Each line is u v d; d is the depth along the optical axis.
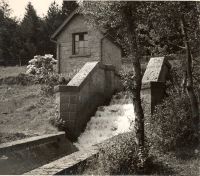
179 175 8.27
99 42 24.34
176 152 9.96
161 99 13.05
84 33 25.08
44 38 48.56
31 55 46.75
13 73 26.98
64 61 25.34
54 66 26.81
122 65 24.53
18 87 22.45
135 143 9.01
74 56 24.97
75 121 14.16
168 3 9.73
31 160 10.34
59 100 14.13
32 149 10.83
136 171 8.52
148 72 14.07
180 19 10.67
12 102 18.86
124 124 14.20
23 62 45.84
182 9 10.36
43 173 7.86
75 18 25.11
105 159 8.78
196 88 11.93
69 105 14.19
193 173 8.31
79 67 24.73
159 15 9.94
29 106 17.25
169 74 15.05
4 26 50.34
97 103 16.16
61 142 12.67
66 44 25.36
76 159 9.10
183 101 11.51
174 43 12.08
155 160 9.09
